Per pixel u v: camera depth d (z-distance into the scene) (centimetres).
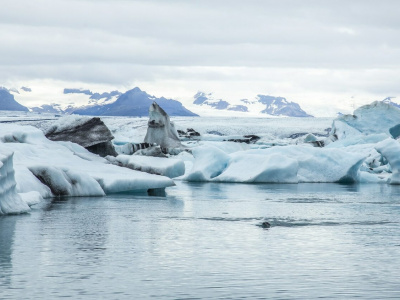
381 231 2320
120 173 3991
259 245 1984
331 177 5262
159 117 7706
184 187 4550
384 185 5041
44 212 2744
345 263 1709
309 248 1936
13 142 4347
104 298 1346
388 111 8738
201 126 18562
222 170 5297
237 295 1381
